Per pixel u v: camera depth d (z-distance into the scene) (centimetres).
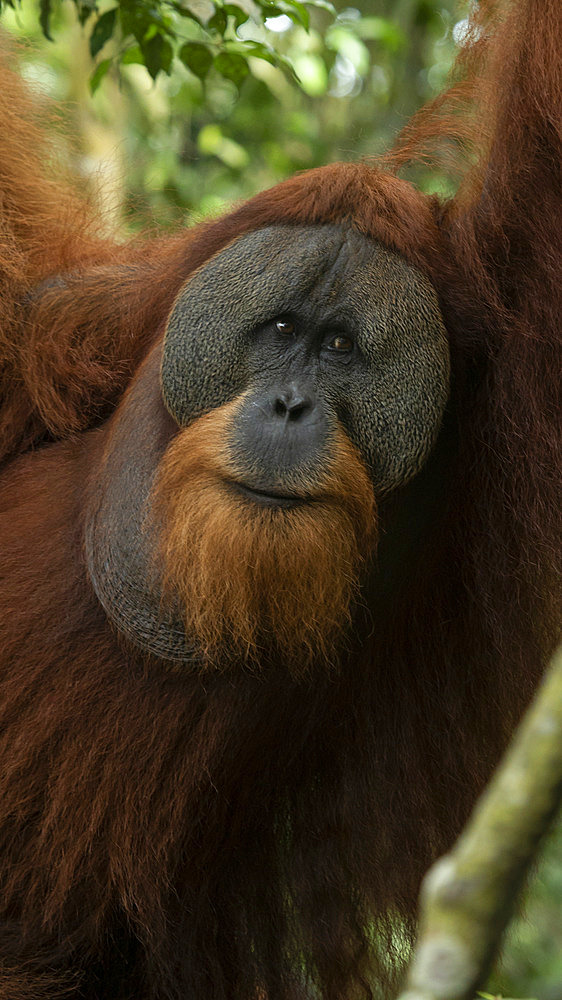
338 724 521
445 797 554
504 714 543
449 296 466
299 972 593
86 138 1052
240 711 480
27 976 518
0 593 500
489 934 156
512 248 476
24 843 502
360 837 554
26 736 488
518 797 155
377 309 436
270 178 1279
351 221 445
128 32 679
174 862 506
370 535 446
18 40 731
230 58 699
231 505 420
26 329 564
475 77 530
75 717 482
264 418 424
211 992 561
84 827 488
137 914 519
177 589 452
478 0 532
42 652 488
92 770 483
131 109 1237
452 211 495
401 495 474
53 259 584
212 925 554
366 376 439
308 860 564
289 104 1310
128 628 470
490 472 495
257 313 439
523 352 477
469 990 156
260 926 573
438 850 558
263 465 417
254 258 446
